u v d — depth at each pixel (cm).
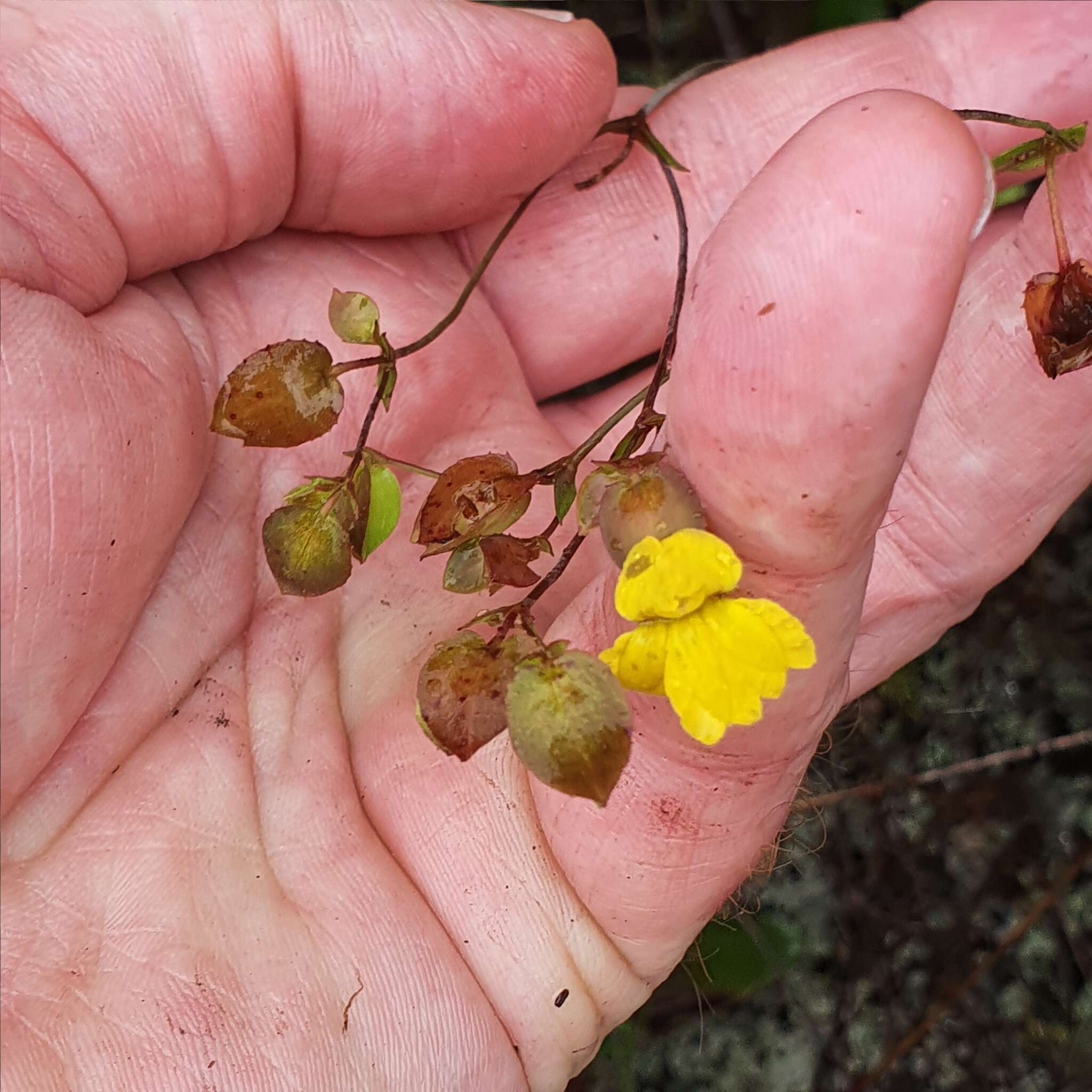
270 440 8
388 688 10
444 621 10
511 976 10
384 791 10
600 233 12
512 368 12
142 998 8
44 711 8
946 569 12
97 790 9
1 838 8
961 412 11
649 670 7
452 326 11
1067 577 16
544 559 11
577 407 13
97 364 8
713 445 7
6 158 8
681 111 13
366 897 9
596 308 13
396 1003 9
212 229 10
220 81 9
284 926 9
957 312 11
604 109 11
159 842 9
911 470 12
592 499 7
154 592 9
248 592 10
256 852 9
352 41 10
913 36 13
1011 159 10
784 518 7
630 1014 11
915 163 6
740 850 9
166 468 9
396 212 11
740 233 7
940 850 17
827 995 17
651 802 9
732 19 16
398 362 11
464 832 10
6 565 8
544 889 10
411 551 11
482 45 10
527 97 10
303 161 10
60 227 8
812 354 6
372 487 9
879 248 6
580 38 11
